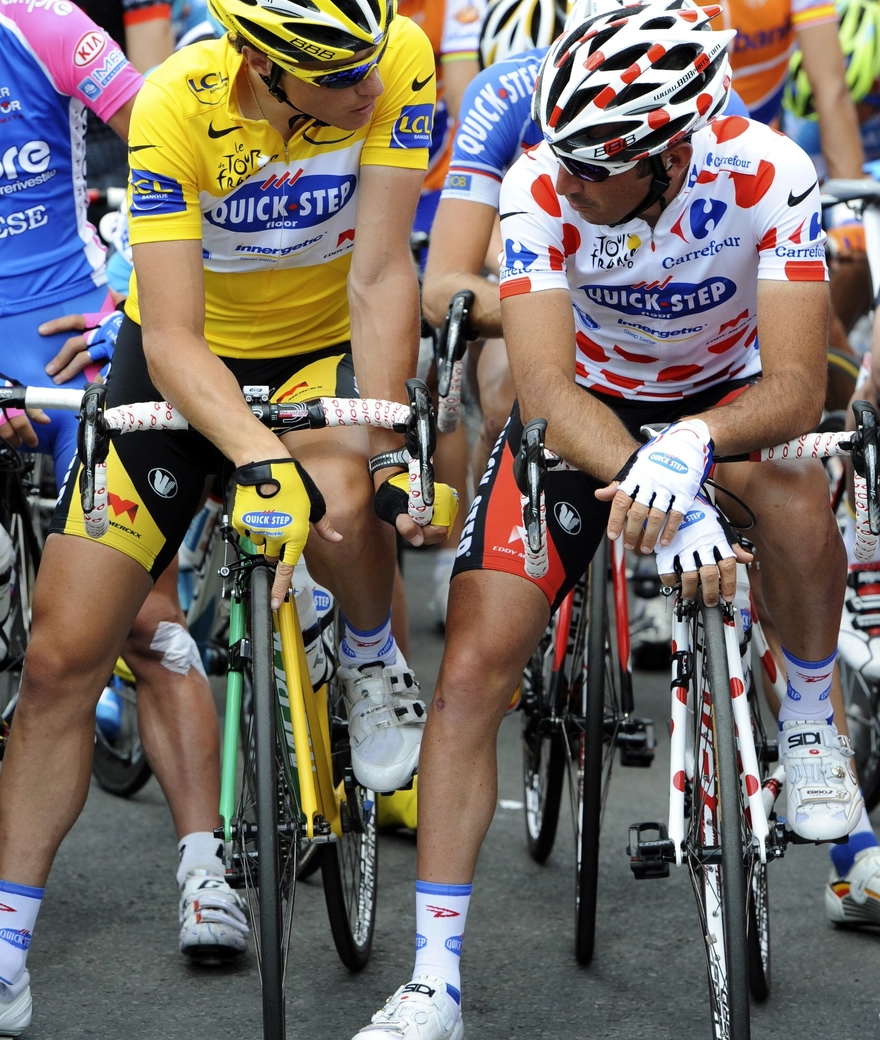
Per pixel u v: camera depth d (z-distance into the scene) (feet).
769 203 27.86
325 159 28.86
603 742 34.12
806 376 27.22
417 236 41.34
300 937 34.86
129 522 28.43
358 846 33.35
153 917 35.73
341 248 30.66
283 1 24.85
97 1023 29.96
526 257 28.37
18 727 28.35
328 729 30.50
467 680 27.32
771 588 29.09
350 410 26.53
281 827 26.58
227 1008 30.81
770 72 54.39
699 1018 30.45
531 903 36.91
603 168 26.14
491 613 27.63
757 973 30.48
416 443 25.77
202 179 27.94
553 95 26.45
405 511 27.14
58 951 33.65
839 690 34.60
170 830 41.91
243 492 25.66
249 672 29.60
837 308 56.49
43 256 37.45
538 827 39.52
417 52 29.17
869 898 34.01
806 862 39.55
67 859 39.47
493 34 47.62
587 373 31.96
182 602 44.04
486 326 36.45
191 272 27.61
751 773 25.84
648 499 25.02
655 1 27.07
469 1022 30.19
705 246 28.55
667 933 35.04
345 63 25.35
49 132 36.58
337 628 31.89
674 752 26.48
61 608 27.84
